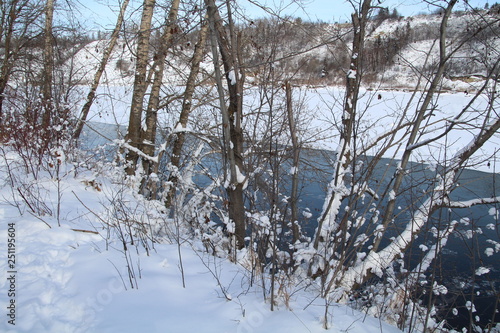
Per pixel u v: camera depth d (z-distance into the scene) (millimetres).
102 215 4973
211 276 3658
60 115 6980
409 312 4258
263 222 4004
